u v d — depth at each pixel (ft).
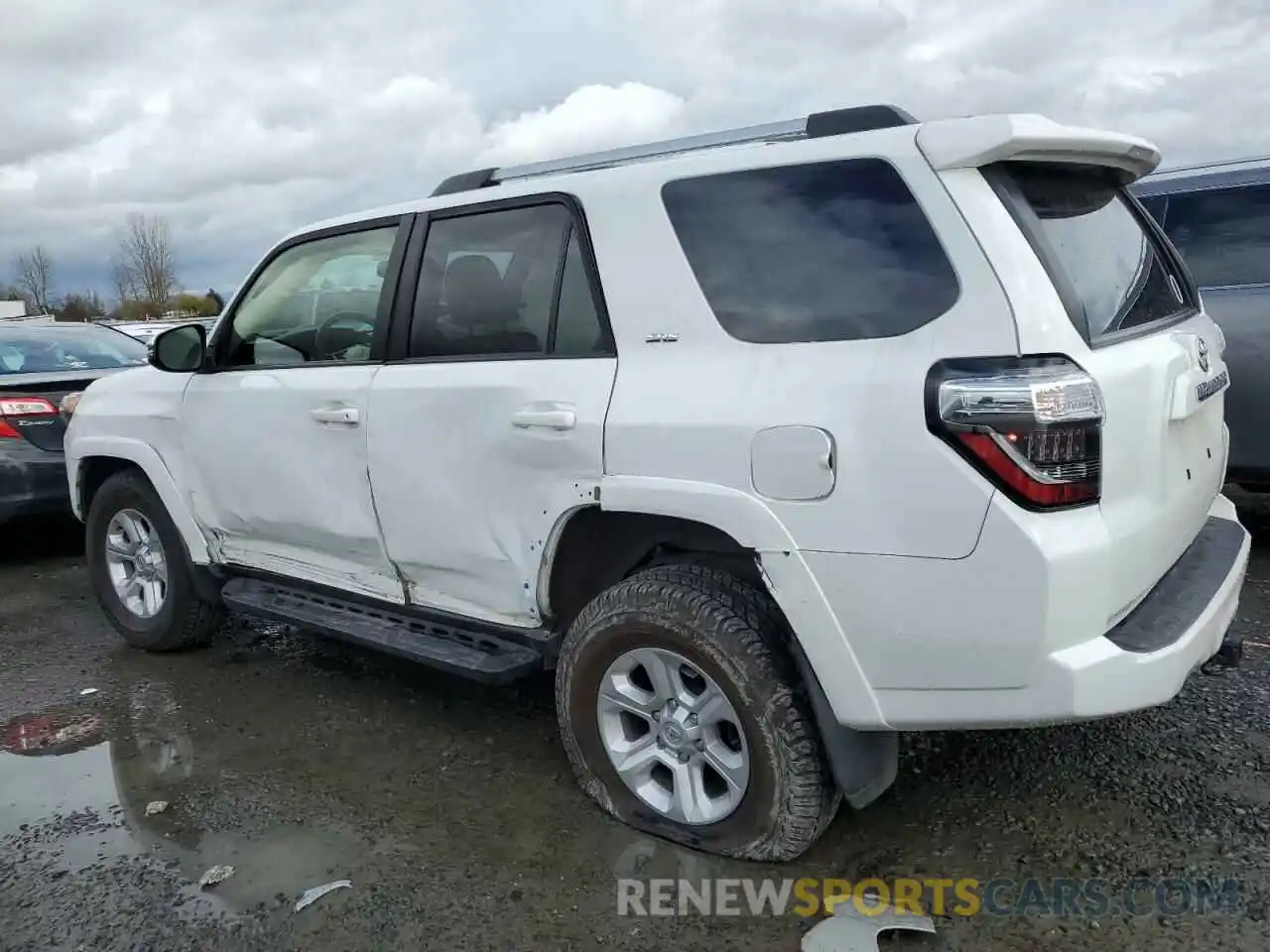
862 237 8.09
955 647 7.55
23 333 23.57
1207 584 8.71
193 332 13.33
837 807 9.02
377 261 11.60
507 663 10.48
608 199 9.50
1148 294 9.65
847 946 7.93
